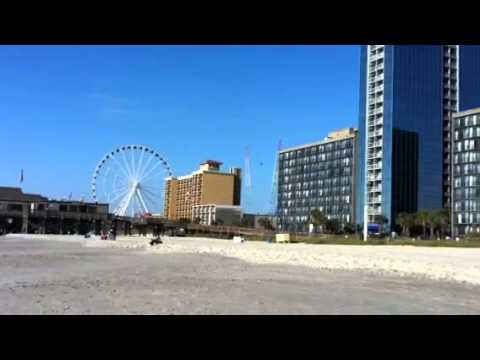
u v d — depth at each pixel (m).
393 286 29.20
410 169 191.75
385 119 191.88
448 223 176.50
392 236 162.62
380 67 195.88
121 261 52.12
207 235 189.12
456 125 176.75
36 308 19.77
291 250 78.62
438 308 21.08
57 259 53.84
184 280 31.41
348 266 45.53
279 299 23.12
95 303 21.11
